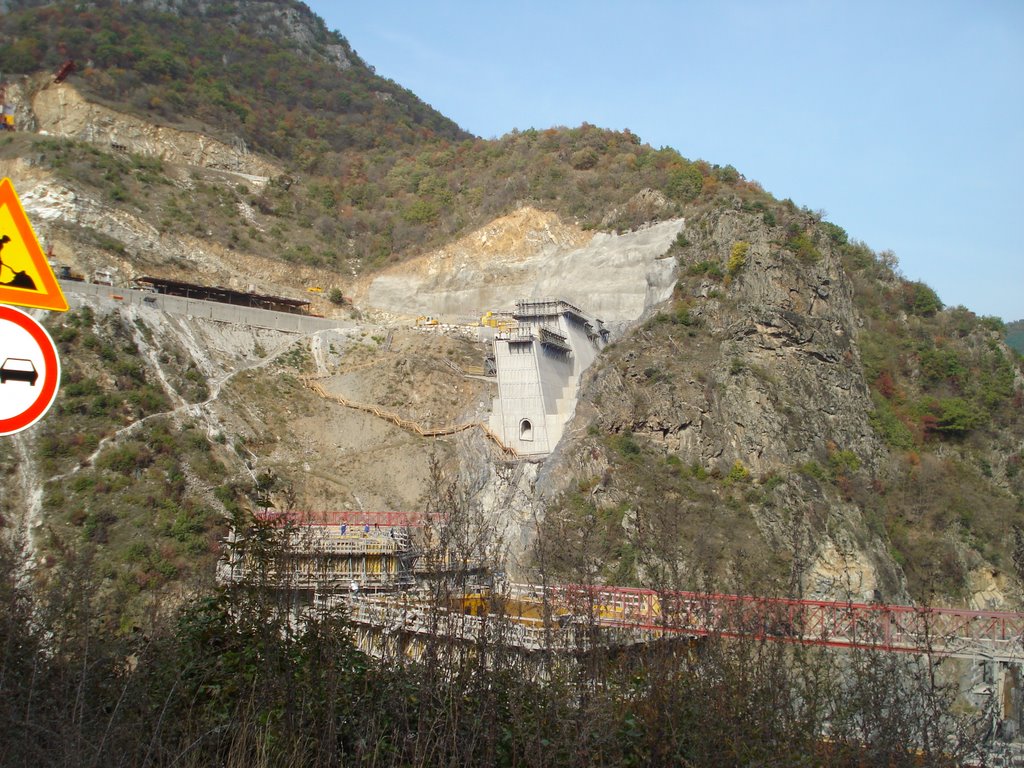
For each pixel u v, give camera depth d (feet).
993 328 316.19
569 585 86.63
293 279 363.97
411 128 556.10
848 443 253.03
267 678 57.47
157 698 57.88
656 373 255.09
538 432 256.73
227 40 565.12
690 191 343.05
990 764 79.97
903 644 120.57
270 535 66.03
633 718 59.16
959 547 236.22
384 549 163.02
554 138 422.82
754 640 70.18
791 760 58.03
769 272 273.75
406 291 366.43
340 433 260.62
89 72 430.20
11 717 49.83
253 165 437.58
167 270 322.34
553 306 280.51
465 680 58.70
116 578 173.06
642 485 223.92
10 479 198.70
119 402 227.20
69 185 330.34
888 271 330.13
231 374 269.64
